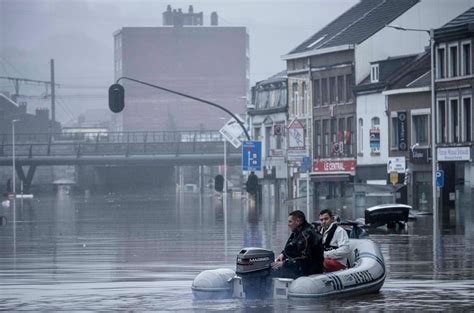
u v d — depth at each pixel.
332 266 36.59
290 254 35.78
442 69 128.75
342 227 40.03
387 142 140.12
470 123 123.81
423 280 42.00
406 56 142.75
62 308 34.62
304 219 36.03
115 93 97.88
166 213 119.69
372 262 36.84
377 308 33.00
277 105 175.75
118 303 35.66
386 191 128.12
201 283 35.47
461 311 32.50
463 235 71.12
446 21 151.75
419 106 133.50
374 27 153.12
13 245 68.12
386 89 139.88
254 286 35.25
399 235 71.38
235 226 87.44
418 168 130.12
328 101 157.50
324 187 159.00
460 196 123.56
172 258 55.25
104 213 123.12
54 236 77.88
